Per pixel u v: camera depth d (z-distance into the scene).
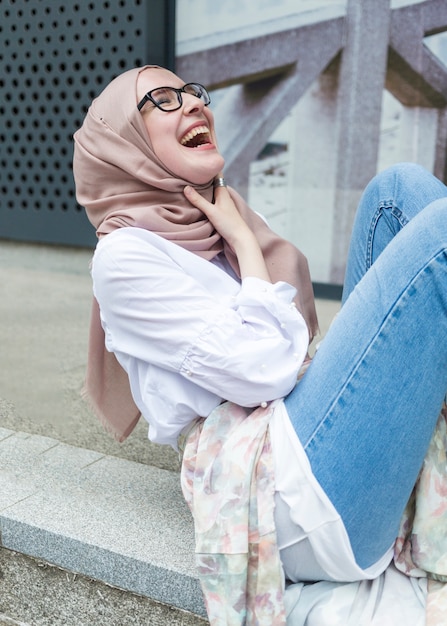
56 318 4.24
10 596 1.73
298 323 1.47
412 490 1.45
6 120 5.94
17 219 6.02
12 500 1.79
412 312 1.26
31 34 5.61
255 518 1.33
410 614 1.30
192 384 1.48
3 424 2.44
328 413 1.31
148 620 1.52
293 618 1.35
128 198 1.59
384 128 4.35
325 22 4.34
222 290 1.55
